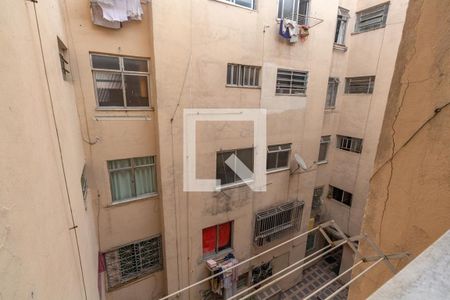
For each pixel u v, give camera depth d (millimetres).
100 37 4676
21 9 1772
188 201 6309
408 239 1979
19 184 1318
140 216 5980
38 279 1455
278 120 7500
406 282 751
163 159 5660
